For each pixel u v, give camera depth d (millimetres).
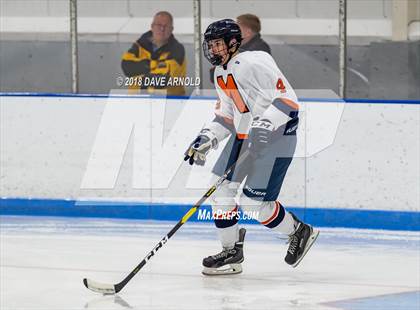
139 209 19812
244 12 21938
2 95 20297
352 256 15734
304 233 14055
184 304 12203
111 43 22297
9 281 13719
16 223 19219
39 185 20266
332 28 21625
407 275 14180
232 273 14180
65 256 15703
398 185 18453
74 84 20641
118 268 14711
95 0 22672
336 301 12391
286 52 21719
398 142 18406
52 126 20141
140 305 12148
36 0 22719
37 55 22828
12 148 20328
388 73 20969
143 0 22453
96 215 20062
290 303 12250
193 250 16266
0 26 22781
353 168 18703
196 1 20094
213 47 13633
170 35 19953
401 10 21062
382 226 18609
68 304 12211
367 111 18562
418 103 18266
